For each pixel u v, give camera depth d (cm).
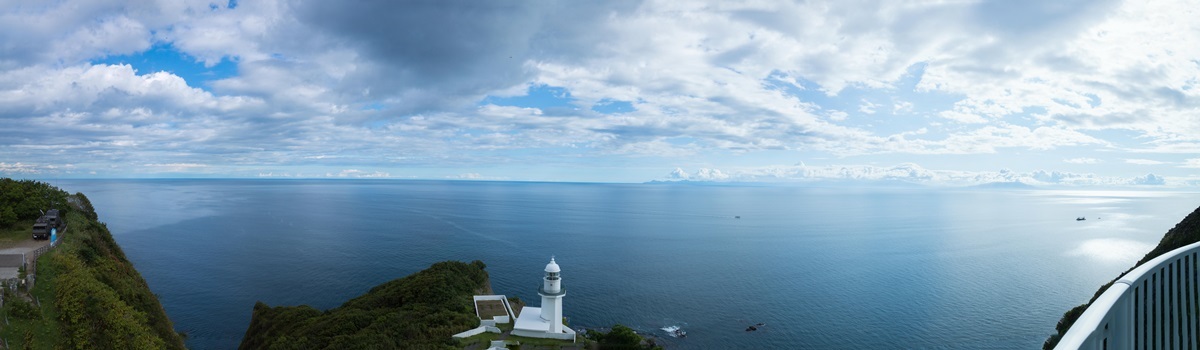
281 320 7719
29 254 5853
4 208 7406
